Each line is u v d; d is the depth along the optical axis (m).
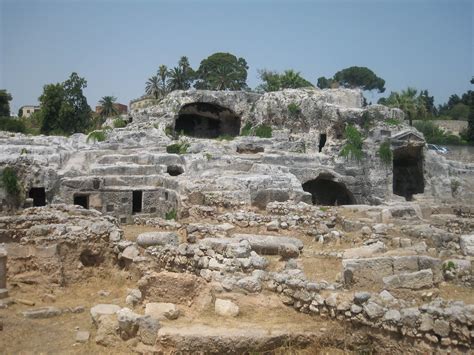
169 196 25.36
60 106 67.12
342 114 40.28
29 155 27.70
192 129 57.38
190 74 83.12
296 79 64.62
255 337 8.96
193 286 10.47
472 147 54.47
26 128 64.69
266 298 10.52
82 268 13.91
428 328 8.39
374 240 15.38
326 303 9.66
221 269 11.66
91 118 77.81
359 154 37.75
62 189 25.84
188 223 18.83
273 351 8.98
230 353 8.90
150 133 40.50
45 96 67.31
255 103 50.03
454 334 8.20
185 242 15.91
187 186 21.78
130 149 33.44
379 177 37.38
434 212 22.19
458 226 18.91
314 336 9.16
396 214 19.47
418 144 37.88
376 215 18.59
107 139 38.78
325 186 38.66
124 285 13.70
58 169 27.52
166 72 84.69
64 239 13.87
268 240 13.77
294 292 10.24
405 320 8.59
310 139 43.16
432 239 15.28
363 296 9.23
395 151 38.00
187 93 50.62
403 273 10.65
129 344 9.36
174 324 9.54
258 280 10.80
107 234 14.80
